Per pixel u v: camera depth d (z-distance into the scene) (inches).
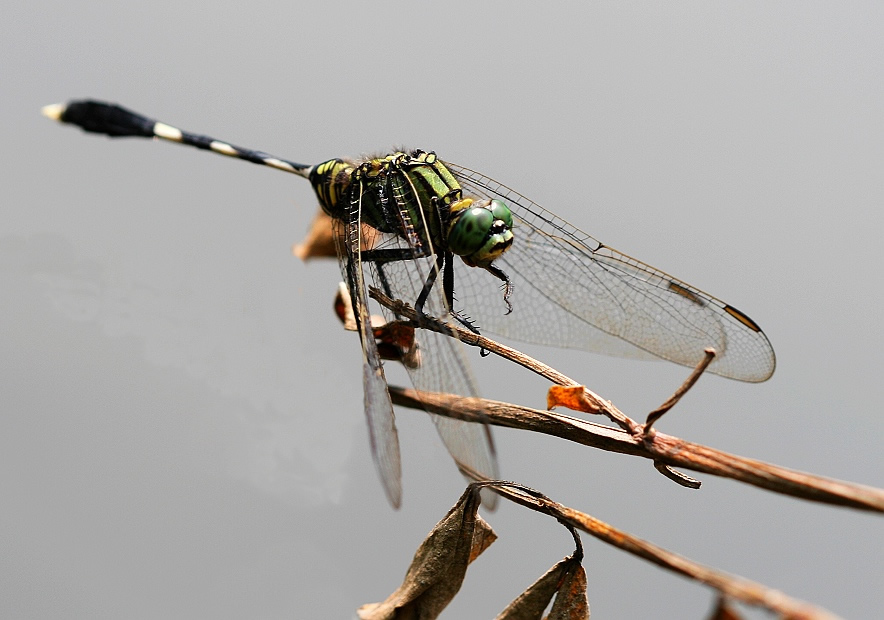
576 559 11.6
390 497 11.7
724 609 10.7
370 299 12.2
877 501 11.2
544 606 11.6
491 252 12.4
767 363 12.4
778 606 10.3
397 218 12.3
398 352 12.1
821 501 11.3
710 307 12.4
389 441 11.8
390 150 12.5
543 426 11.8
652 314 12.5
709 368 12.5
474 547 11.8
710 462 11.5
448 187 12.4
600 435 11.7
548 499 11.6
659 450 11.6
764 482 11.4
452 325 12.0
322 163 12.5
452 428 11.8
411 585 11.7
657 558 11.2
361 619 11.7
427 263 12.2
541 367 12.0
